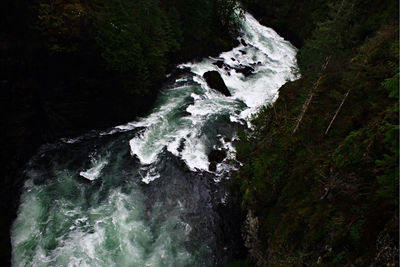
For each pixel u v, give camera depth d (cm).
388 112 1235
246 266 1608
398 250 834
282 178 1700
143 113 2748
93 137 2400
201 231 1816
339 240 1085
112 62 2209
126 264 1588
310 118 1903
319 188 1396
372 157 1209
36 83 1983
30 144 2056
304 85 2230
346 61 1923
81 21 2066
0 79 1758
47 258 1564
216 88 3266
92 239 1680
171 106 2888
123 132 2502
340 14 1792
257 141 2130
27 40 1841
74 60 2077
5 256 1506
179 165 2217
